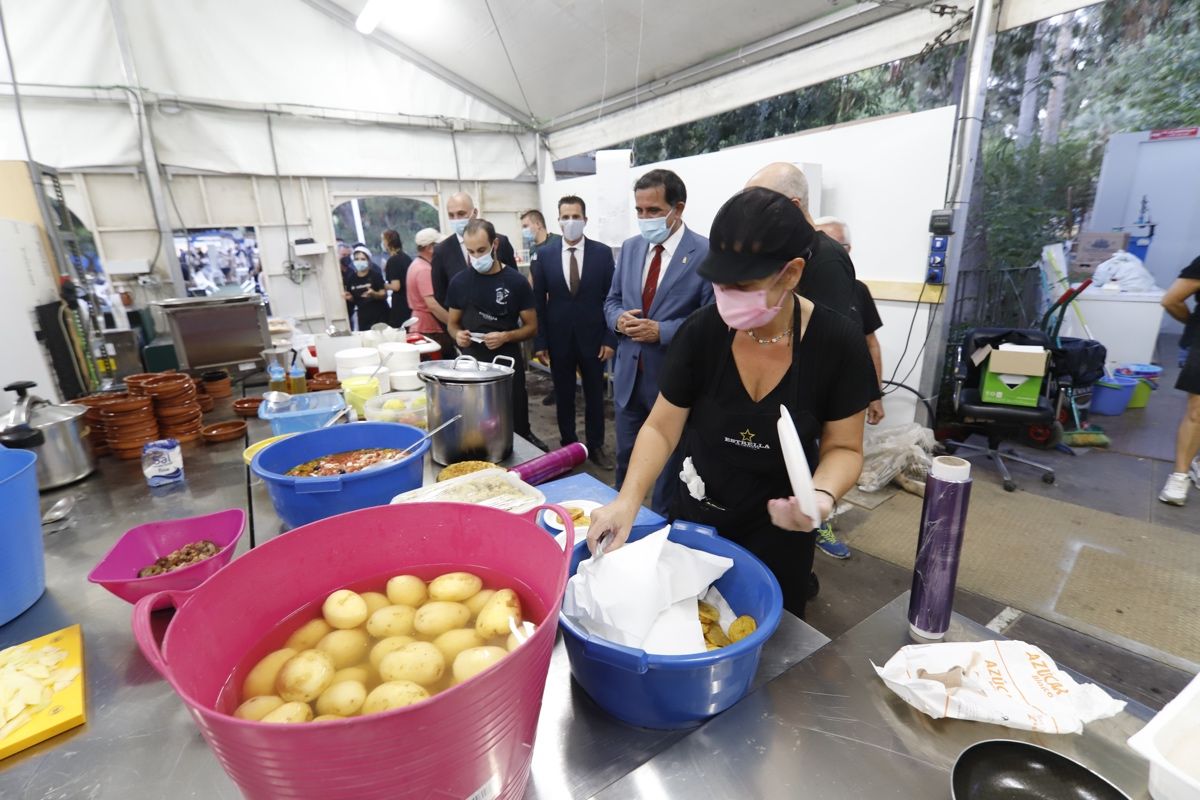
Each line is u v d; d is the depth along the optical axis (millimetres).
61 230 2607
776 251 801
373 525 697
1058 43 4250
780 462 1062
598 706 680
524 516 670
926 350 3074
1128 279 4102
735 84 3785
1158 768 480
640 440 1083
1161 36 4203
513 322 3115
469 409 1407
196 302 2469
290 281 5074
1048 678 634
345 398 1762
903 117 2922
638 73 4262
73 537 1187
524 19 3994
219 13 4301
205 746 648
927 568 713
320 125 4895
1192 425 2551
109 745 650
